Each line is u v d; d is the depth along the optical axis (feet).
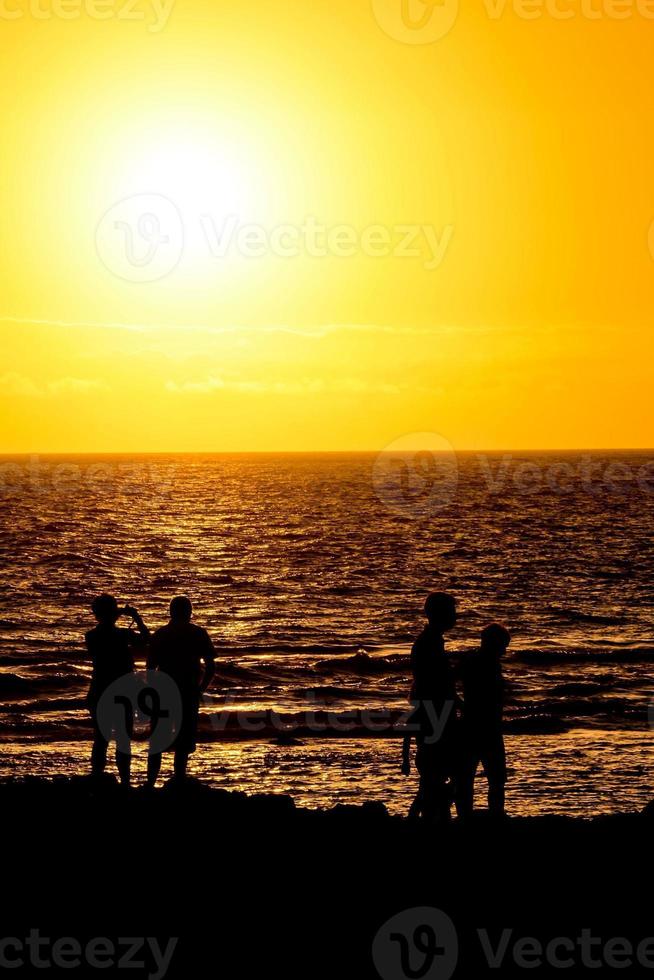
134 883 113.80
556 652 367.45
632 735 242.58
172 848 122.72
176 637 138.41
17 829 126.72
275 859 120.57
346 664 351.05
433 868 118.52
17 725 251.80
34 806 133.80
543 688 312.09
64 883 113.29
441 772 123.85
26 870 115.85
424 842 124.57
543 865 120.47
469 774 124.26
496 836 125.59
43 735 241.96
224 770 201.98
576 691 307.17
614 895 113.29
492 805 125.80
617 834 132.98
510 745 229.86
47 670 342.85
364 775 198.90
